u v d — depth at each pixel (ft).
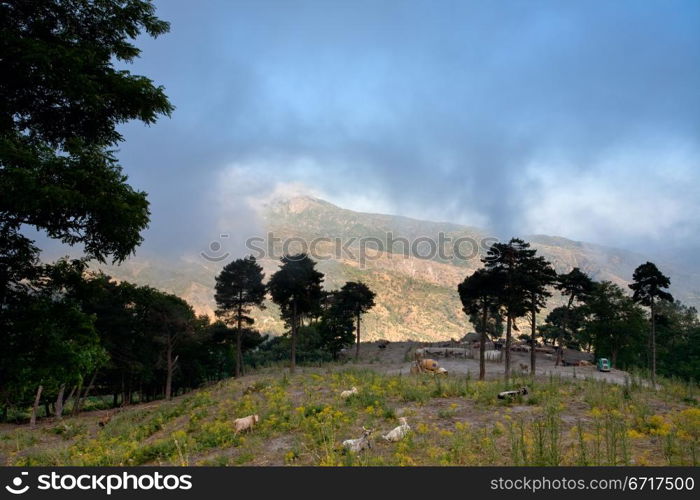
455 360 180.86
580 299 169.68
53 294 33.81
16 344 31.68
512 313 113.80
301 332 246.88
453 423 40.81
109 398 235.61
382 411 47.29
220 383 120.47
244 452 36.19
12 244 29.66
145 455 40.93
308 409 51.34
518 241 113.80
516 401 51.01
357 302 227.20
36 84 28.12
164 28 33.01
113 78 30.40
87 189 27.55
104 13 31.53
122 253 31.09
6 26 28.22
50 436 83.97
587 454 26.96
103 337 136.26
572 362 186.39
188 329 165.58
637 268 130.11
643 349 200.75
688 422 33.83
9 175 23.98
